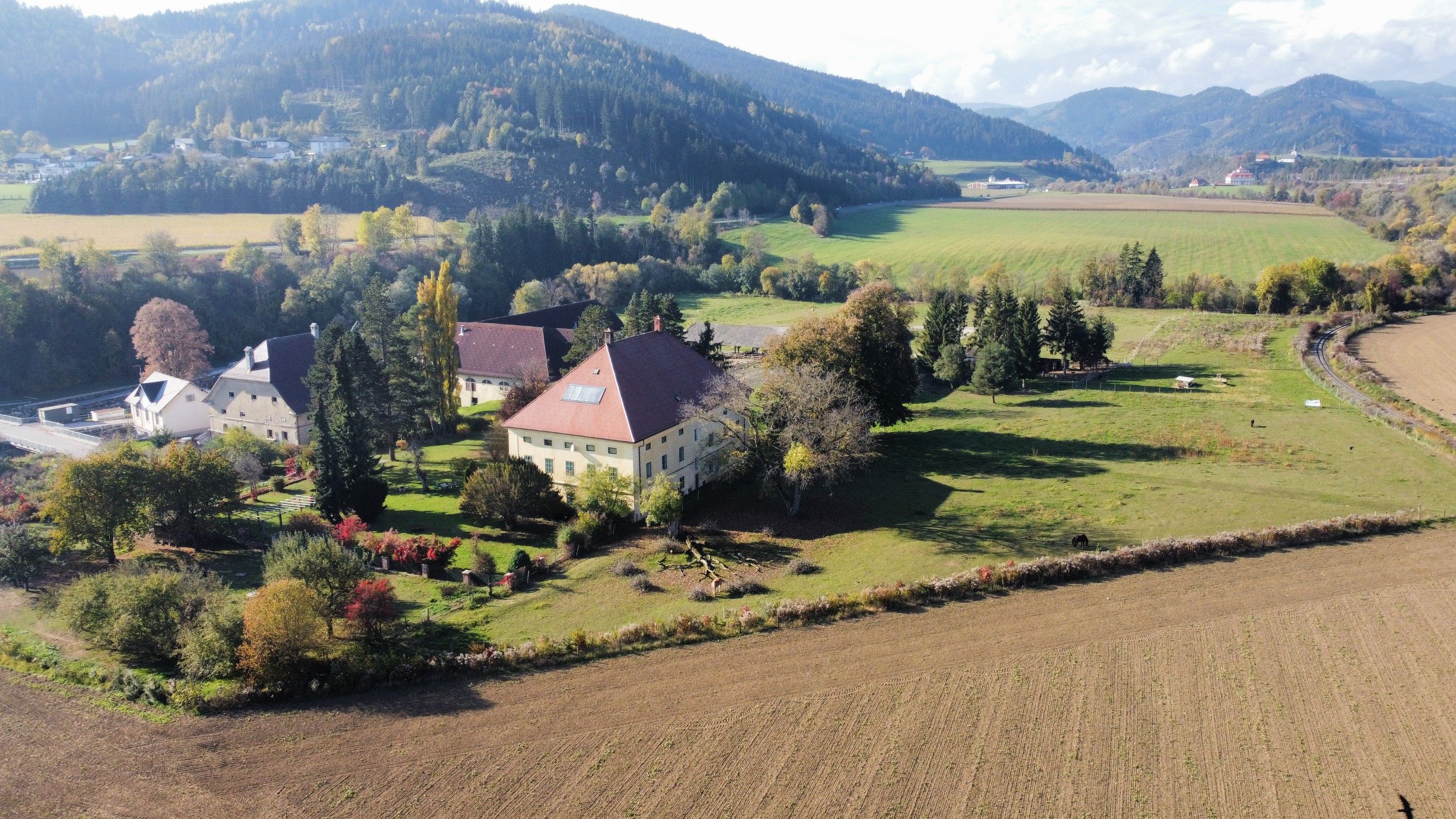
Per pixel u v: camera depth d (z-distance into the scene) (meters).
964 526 59.81
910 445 83.19
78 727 38.19
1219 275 170.25
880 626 45.06
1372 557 51.44
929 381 114.69
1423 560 50.69
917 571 52.03
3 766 35.53
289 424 90.62
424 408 83.25
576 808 32.31
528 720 37.94
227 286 150.00
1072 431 86.12
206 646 41.53
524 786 33.56
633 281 185.88
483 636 46.31
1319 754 34.22
